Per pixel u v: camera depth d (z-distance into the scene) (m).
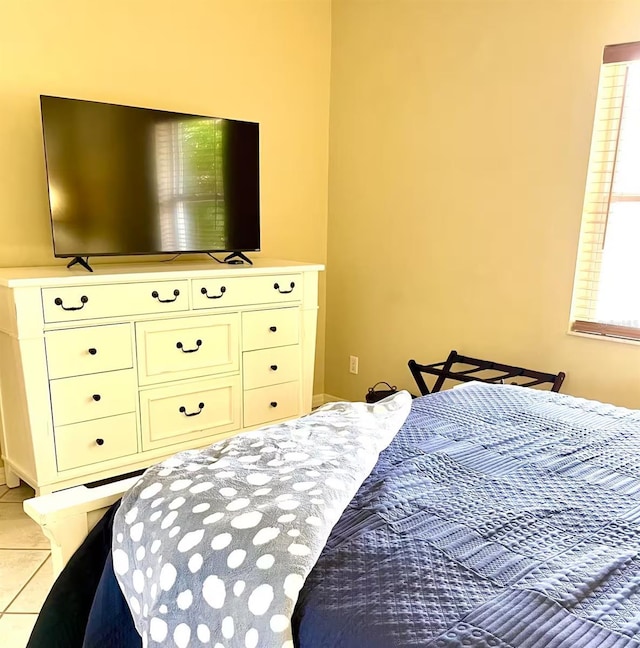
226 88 3.10
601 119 2.43
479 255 2.91
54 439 2.25
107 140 2.45
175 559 0.94
